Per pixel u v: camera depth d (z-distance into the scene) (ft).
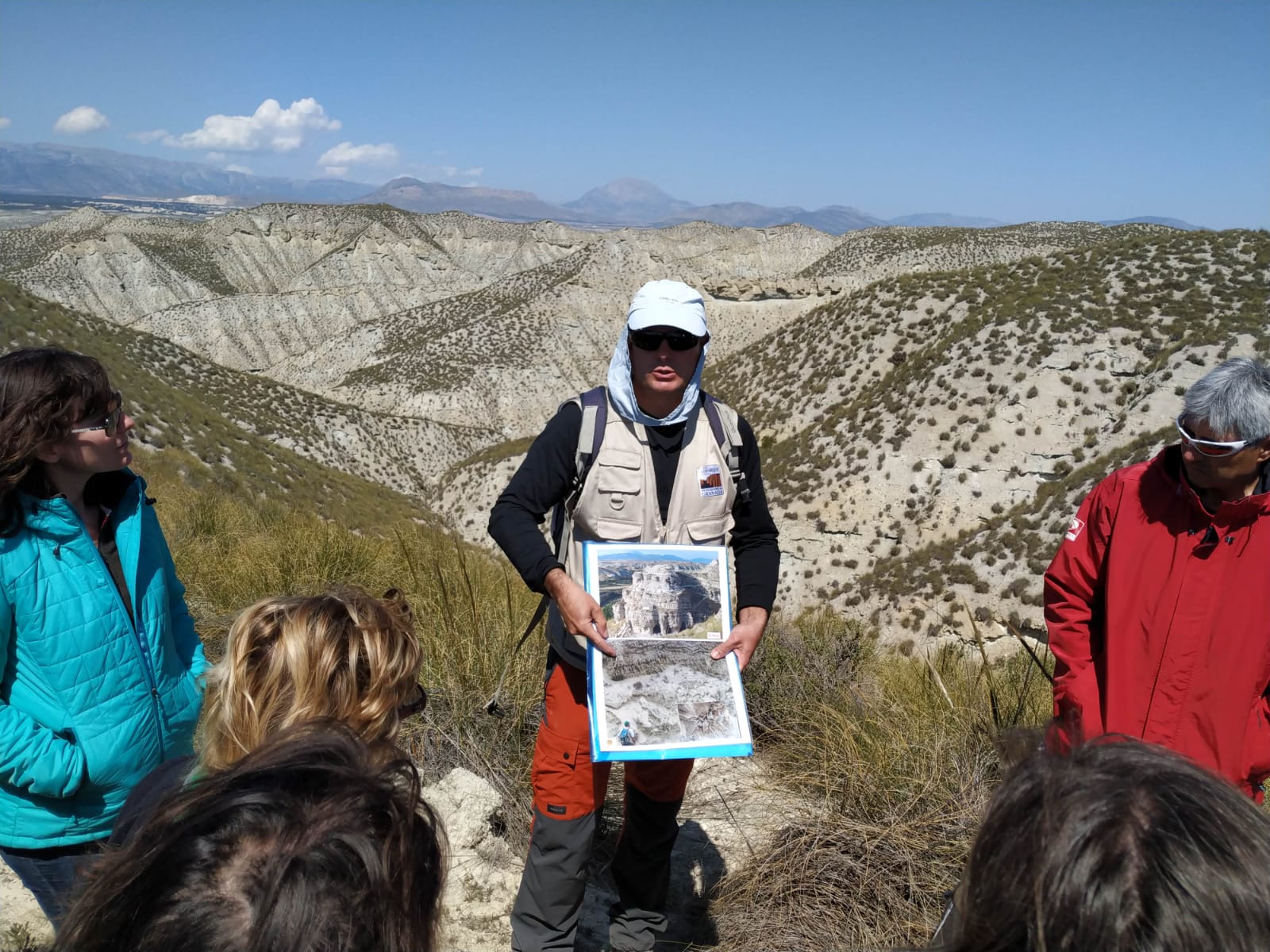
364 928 3.01
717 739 6.84
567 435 7.46
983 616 82.69
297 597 5.22
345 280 606.96
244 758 3.76
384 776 3.58
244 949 2.90
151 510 7.17
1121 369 106.42
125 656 6.60
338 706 4.86
